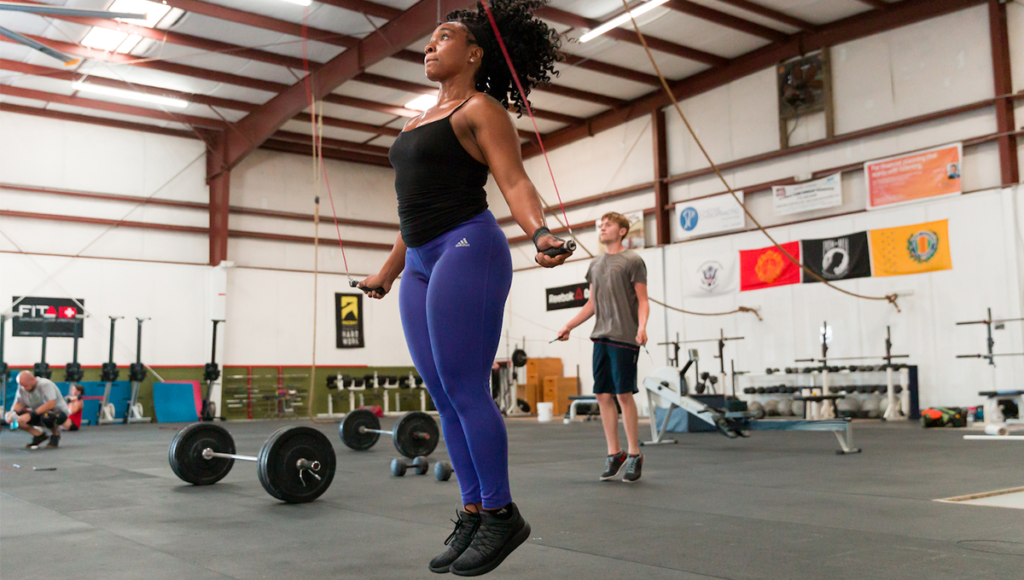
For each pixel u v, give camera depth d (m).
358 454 5.55
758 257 11.33
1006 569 1.71
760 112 11.57
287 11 9.74
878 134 10.27
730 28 10.75
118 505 3.04
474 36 1.58
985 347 9.05
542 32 1.71
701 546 2.02
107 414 12.06
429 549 2.09
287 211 14.60
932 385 9.47
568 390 13.95
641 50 11.33
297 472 3.06
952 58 9.64
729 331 11.61
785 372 10.29
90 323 12.51
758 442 6.29
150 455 5.80
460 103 1.47
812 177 10.81
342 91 12.49
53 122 12.48
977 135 9.38
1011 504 2.76
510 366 14.88
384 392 15.06
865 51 10.46
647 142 13.12
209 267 13.62
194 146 13.71
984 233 9.13
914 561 1.80
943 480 3.45
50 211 12.34
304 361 14.47
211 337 13.50
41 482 3.91
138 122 13.20
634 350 3.54
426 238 1.46
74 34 10.05
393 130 14.23
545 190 14.99
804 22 10.71
